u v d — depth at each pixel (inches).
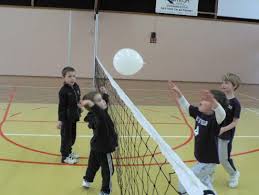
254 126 343.6
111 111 276.5
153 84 618.5
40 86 534.0
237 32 672.4
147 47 652.7
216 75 678.5
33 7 503.5
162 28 651.5
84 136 278.2
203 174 152.5
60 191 178.7
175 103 445.1
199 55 669.3
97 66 407.5
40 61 633.6
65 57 636.1
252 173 216.4
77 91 218.8
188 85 630.5
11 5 498.6
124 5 515.8
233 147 269.6
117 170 199.5
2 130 286.7
